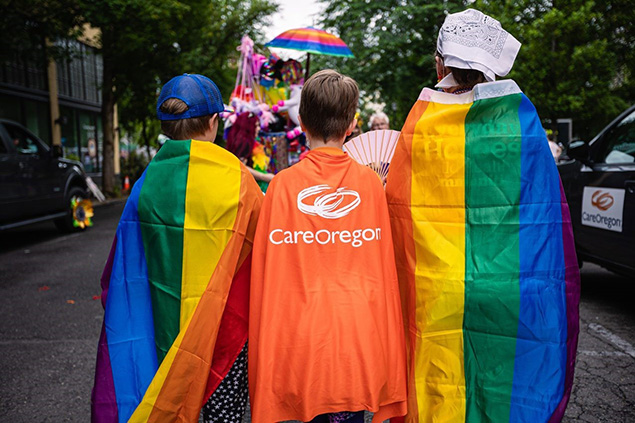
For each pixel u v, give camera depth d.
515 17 13.62
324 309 1.49
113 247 1.78
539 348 1.59
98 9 11.23
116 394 1.71
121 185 22.94
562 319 1.61
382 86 13.95
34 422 2.56
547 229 1.61
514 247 1.60
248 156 4.43
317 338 1.46
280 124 5.46
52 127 17.95
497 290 1.59
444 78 1.76
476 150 1.62
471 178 1.62
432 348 1.65
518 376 1.60
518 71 13.45
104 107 17.53
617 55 13.69
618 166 4.04
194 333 1.67
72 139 20.08
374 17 13.52
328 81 1.59
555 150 9.71
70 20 11.41
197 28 17.47
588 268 6.04
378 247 1.59
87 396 2.85
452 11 12.52
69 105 19.61
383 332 1.53
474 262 1.61
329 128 1.60
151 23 12.69
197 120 1.76
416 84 13.42
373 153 2.22
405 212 1.68
